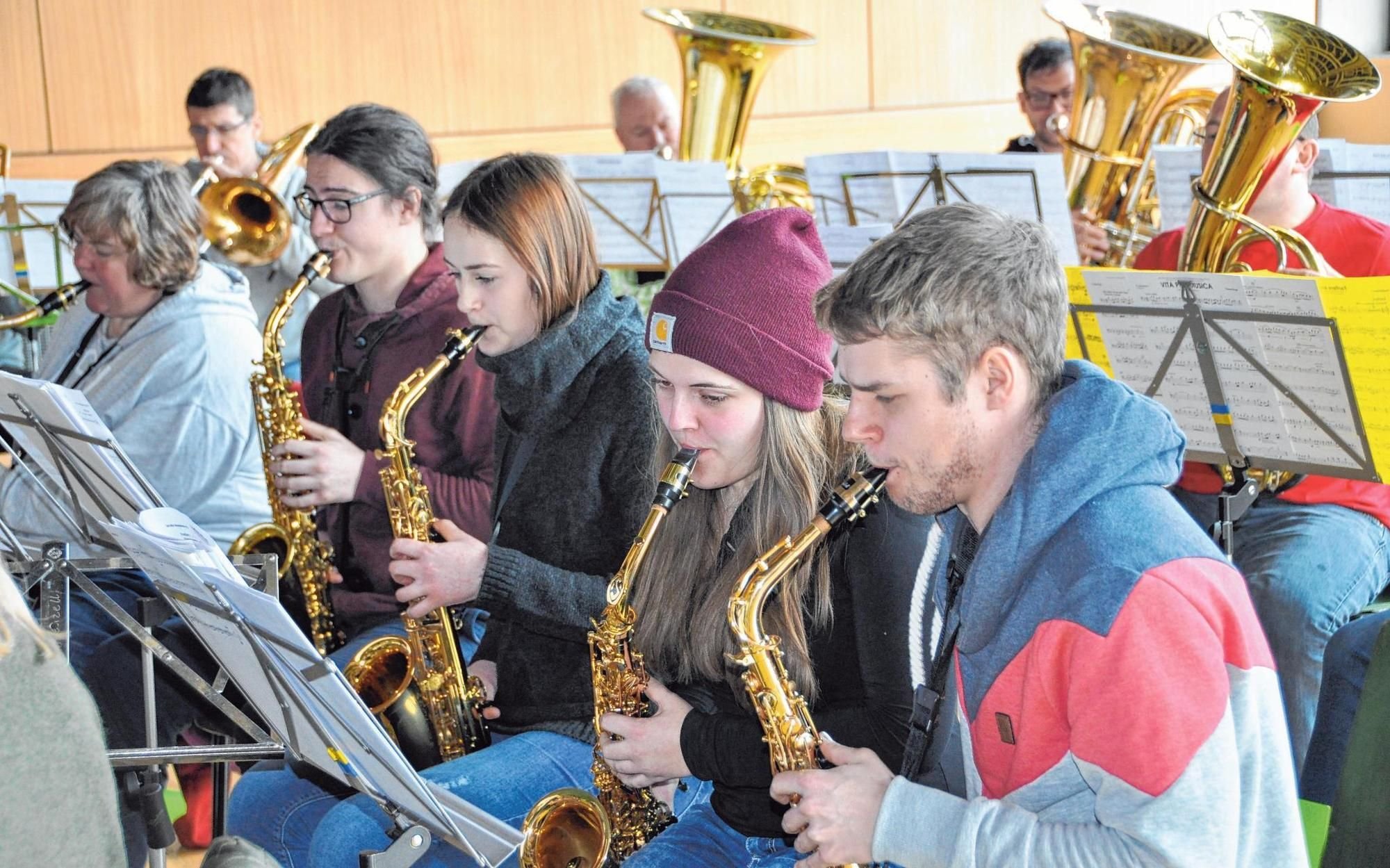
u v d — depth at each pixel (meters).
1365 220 3.28
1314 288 2.29
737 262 1.72
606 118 7.44
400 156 2.68
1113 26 4.41
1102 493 1.31
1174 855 1.20
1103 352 2.67
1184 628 1.21
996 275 1.30
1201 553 1.27
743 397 1.74
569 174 2.23
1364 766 1.66
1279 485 3.04
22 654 1.08
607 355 2.16
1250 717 1.24
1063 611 1.27
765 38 4.66
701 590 1.86
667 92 5.47
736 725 1.71
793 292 1.72
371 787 1.69
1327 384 2.38
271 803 2.25
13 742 1.04
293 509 2.82
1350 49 2.75
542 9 7.21
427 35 7.03
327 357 2.86
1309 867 1.30
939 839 1.35
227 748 2.00
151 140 6.64
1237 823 1.22
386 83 6.99
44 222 4.46
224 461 3.00
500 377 2.20
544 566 2.10
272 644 1.51
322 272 2.72
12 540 2.27
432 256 2.73
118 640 2.57
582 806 1.90
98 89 6.52
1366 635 2.63
